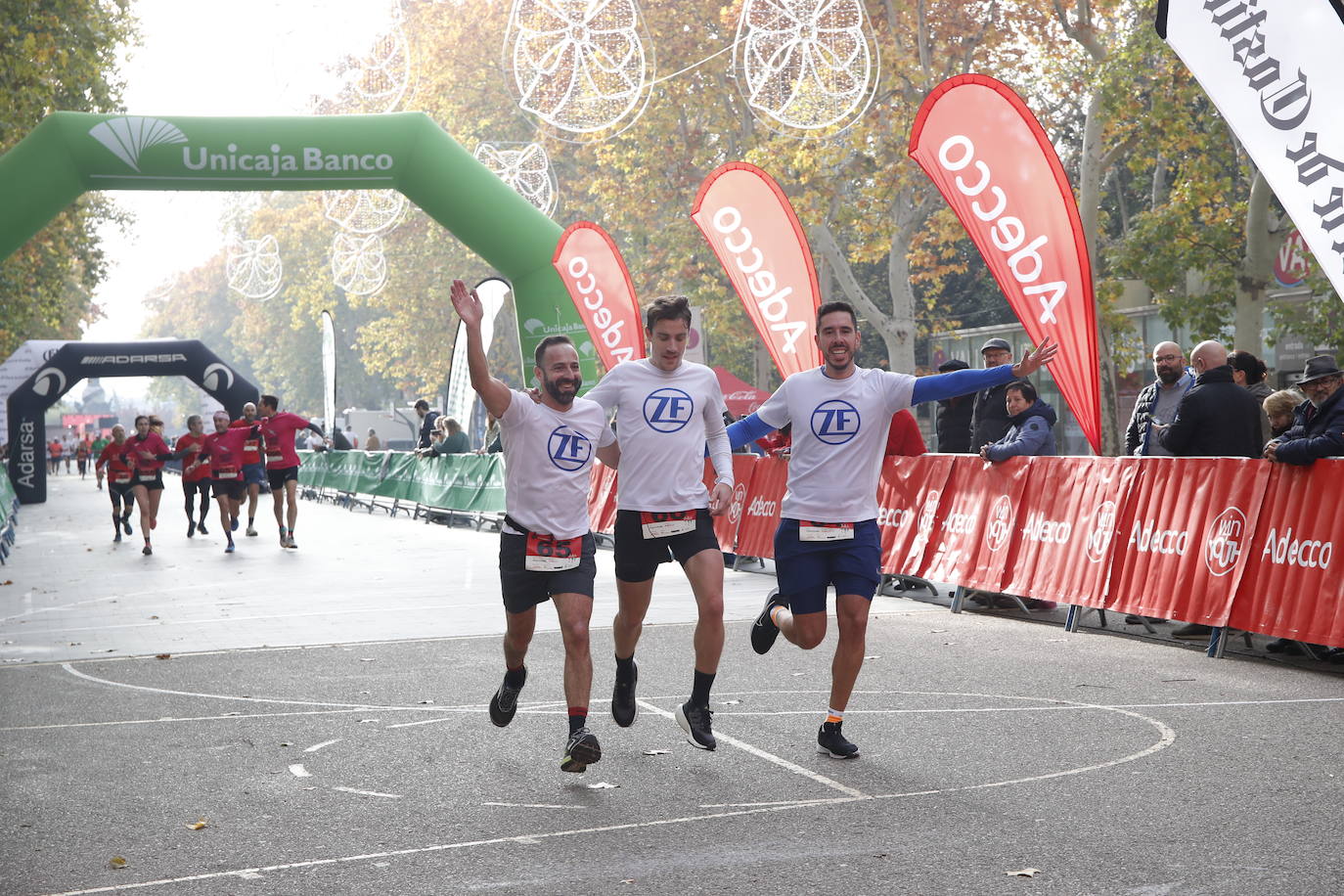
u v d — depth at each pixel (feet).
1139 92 77.00
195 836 14.58
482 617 33.35
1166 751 17.42
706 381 18.54
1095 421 31.53
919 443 36.37
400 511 88.69
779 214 45.34
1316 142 24.49
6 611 36.78
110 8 96.73
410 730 20.02
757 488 43.06
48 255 101.65
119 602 38.52
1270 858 12.77
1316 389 24.32
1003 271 32.71
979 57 93.86
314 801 15.99
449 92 145.18
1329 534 23.32
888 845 13.56
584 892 12.34
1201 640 27.07
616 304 58.65
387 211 116.88
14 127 71.82
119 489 63.67
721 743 18.61
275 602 37.58
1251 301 76.59
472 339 16.99
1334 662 24.14
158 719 21.30
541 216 65.31
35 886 12.94
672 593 37.55
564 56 60.95
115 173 59.88
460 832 14.47
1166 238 77.36
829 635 28.99
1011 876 12.40
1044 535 30.32
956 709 20.56
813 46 61.82
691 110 107.86
